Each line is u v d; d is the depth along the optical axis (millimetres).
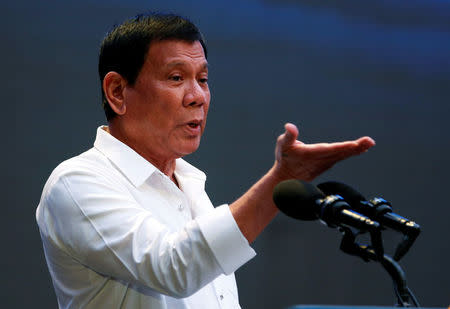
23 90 13477
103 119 14109
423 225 17656
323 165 3998
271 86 16078
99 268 4441
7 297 13359
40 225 4918
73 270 4840
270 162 15945
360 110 17016
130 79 5176
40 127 13617
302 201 3662
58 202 4605
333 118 16703
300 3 16453
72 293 4949
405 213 17500
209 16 15438
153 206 5117
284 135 3898
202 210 5711
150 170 5141
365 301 16484
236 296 5508
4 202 13344
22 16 13484
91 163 5035
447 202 17828
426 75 17703
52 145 13695
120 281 4762
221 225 4137
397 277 3420
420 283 17609
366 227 3377
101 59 5391
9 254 13383
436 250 17734
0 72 13312
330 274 16234
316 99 16547
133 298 4750
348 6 16953
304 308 3094
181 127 5121
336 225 3578
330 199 3553
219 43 15578
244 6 15844
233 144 15672
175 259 4125
